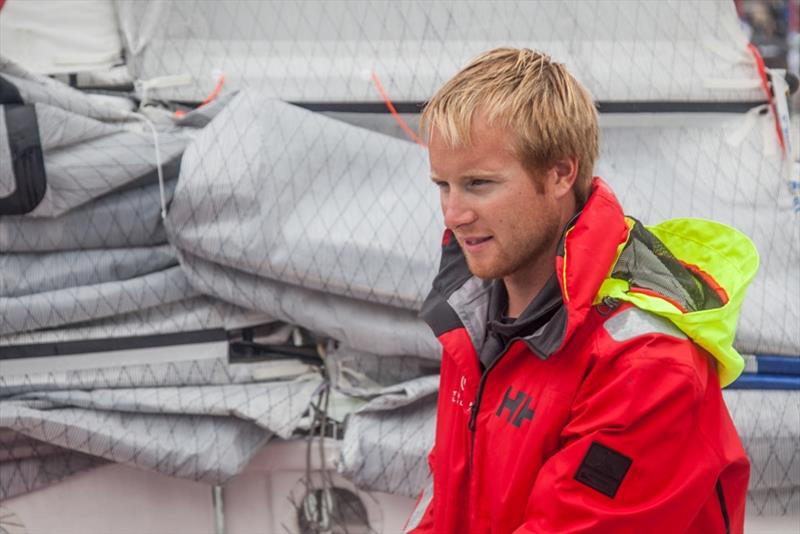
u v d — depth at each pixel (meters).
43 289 2.38
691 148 2.78
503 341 1.42
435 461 1.58
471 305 1.47
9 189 2.27
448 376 1.54
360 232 2.32
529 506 1.31
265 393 2.36
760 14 3.62
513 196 1.27
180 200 2.33
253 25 2.76
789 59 3.59
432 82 2.72
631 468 1.25
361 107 2.73
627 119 2.78
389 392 2.35
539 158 1.26
